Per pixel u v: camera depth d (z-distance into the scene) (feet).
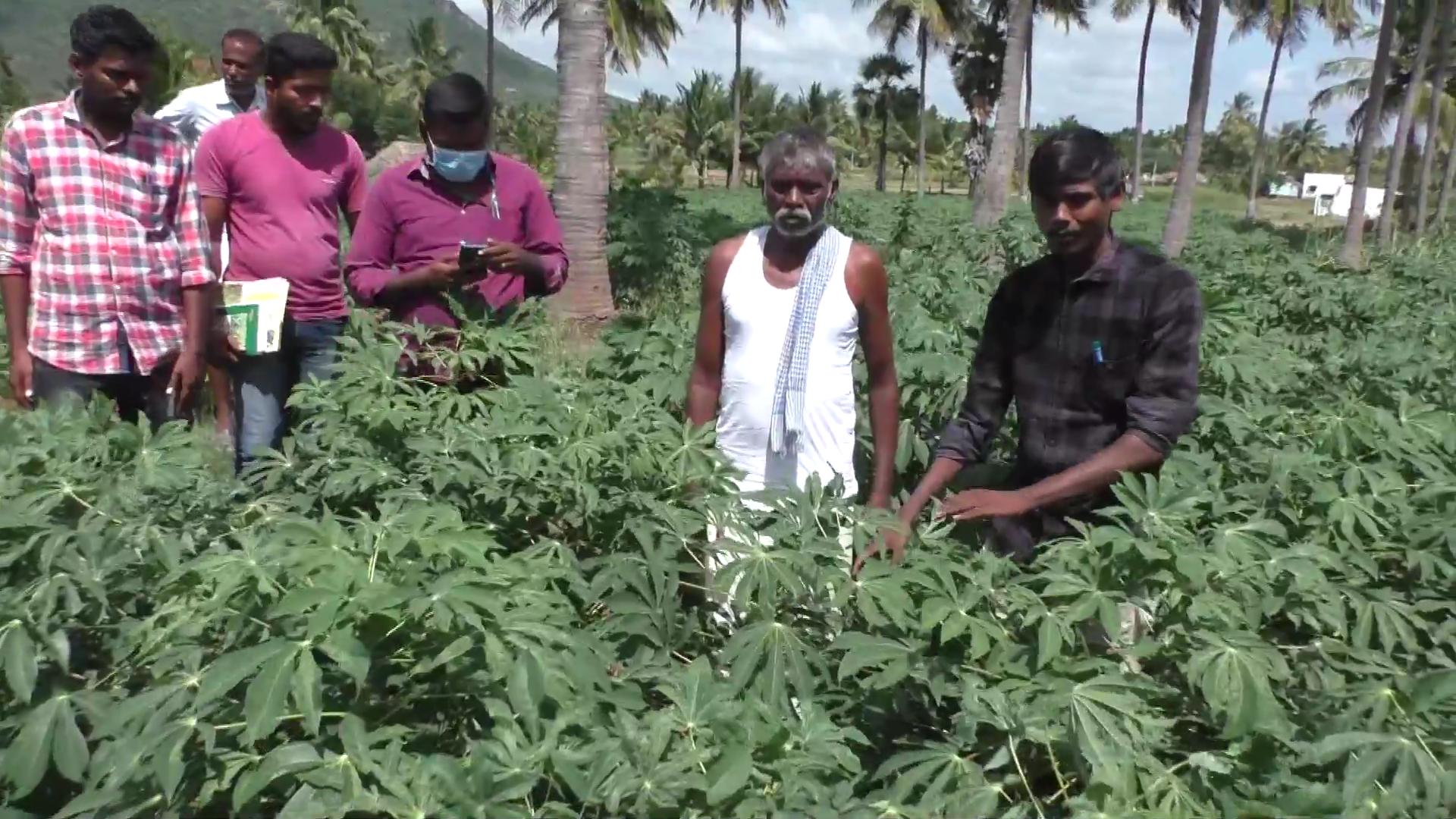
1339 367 17.26
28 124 13.04
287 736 6.91
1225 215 128.47
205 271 14.21
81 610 7.76
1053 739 7.29
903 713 8.38
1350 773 6.83
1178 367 9.74
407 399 12.00
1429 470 11.31
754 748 7.02
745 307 10.70
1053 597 8.59
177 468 10.09
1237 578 8.41
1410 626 8.71
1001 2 128.36
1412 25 116.26
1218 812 6.91
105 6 12.81
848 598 8.52
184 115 18.49
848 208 48.26
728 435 11.06
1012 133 51.47
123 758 6.48
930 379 14.80
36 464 9.68
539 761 6.60
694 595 9.93
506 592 7.48
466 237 14.26
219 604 6.98
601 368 16.25
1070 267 10.07
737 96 147.74
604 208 32.40
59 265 13.23
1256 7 112.16
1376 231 80.79
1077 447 10.43
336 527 7.63
